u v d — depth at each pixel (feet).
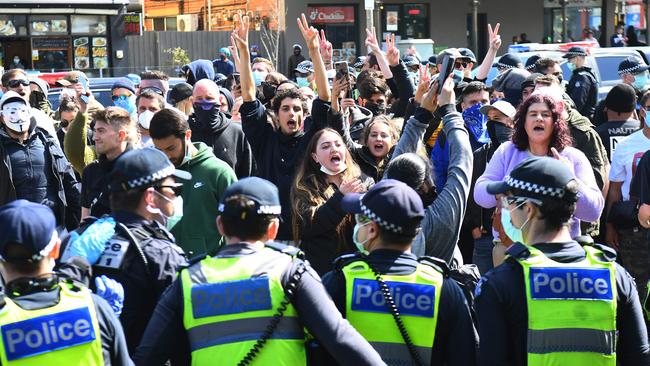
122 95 33.81
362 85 31.32
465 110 28.73
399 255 14.75
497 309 14.24
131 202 16.62
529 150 22.21
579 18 136.26
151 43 112.98
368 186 21.86
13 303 12.86
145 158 16.65
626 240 27.37
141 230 16.51
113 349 13.48
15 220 12.98
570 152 21.75
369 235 14.94
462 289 15.61
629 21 138.21
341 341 13.51
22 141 29.84
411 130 20.16
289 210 24.90
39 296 13.00
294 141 27.22
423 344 14.43
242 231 14.08
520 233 15.33
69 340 12.92
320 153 21.31
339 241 20.34
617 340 14.69
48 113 42.09
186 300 13.73
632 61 43.52
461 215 17.74
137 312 16.20
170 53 113.50
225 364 13.42
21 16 95.35
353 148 24.17
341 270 14.82
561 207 14.42
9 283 13.09
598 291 14.15
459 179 17.93
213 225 21.94
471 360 14.60
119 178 16.58
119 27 100.48
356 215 15.48
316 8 122.42
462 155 18.35
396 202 14.49
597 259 14.40
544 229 14.56
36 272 13.16
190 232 21.86
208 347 13.55
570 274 14.19
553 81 31.19
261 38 114.73
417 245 17.20
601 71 63.00
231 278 13.70
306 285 13.74
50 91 52.90
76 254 16.11
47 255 13.16
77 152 30.78
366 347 13.58
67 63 98.43
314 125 25.73
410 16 128.88
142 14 113.19
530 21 134.21
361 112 30.50
